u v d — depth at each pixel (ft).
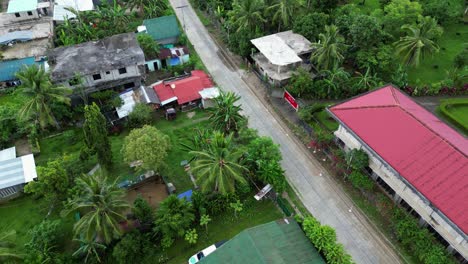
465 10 301.22
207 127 199.82
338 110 178.91
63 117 213.05
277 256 137.90
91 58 225.76
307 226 148.05
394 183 161.68
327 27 220.43
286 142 202.08
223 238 160.45
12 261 140.97
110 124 209.56
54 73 213.05
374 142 163.43
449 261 140.15
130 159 165.07
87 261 146.82
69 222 165.68
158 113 222.48
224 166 150.41
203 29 296.10
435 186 144.05
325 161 189.98
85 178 145.18
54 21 291.38
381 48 224.94
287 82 234.99
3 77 236.84
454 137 161.17
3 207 173.47
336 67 217.97
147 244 151.43
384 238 157.58
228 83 242.58
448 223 137.80
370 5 322.34
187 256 154.30
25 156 187.01
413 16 247.29
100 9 297.12
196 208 163.53
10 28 279.49
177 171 187.93
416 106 181.16
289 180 182.60
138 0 292.81
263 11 255.29
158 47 257.75
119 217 146.20
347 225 163.22
